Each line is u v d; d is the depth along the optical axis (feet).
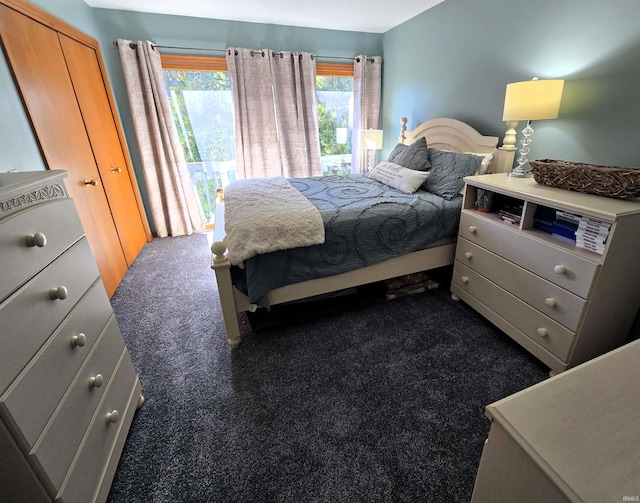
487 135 8.42
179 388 5.14
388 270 6.95
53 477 2.69
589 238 4.40
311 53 11.78
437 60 9.82
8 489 2.53
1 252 2.44
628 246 4.27
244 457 4.02
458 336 6.16
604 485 1.51
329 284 6.48
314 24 11.24
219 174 12.87
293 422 4.48
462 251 6.80
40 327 2.78
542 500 1.67
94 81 8.89
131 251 10.05
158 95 10.44
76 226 3.55
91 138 8.32
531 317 5.28
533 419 1.83
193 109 11.59
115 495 3.63
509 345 5.88
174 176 11.50
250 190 8.00
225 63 11.02
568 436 1.73
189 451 4.11
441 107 9.97
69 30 7.68
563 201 4.55
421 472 3.78
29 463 2.52
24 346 2.57
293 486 3.67
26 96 5.88
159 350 6.06
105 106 9.44
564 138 6.42
